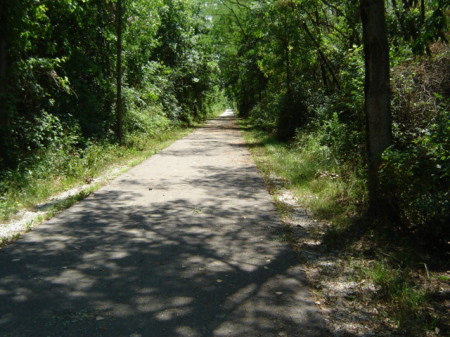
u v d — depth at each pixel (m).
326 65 17.97
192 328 3.46
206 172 11.68
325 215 7.00
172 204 7.89
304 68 19.91
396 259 4.97
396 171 5.59
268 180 10.37
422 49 7.51
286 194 8.85
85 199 8.21
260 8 18.36
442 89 8.69
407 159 5.50
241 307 3.84
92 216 6.99
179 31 30.72
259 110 30.53
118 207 7.62
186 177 10.84
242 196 8.64
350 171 8.73
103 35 17.02
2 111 10.06
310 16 17.31
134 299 3.98
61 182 9.69
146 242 5.69
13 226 6.38
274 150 15.99
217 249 5.44
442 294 4.16
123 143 17.08
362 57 9.49
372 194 6.29
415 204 5.33
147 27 19.45
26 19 10.54
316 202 7.63
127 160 13.92
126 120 18.59
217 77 42.31
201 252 5.32
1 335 3.31
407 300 3.94
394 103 8.23
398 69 8.82
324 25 18.25
